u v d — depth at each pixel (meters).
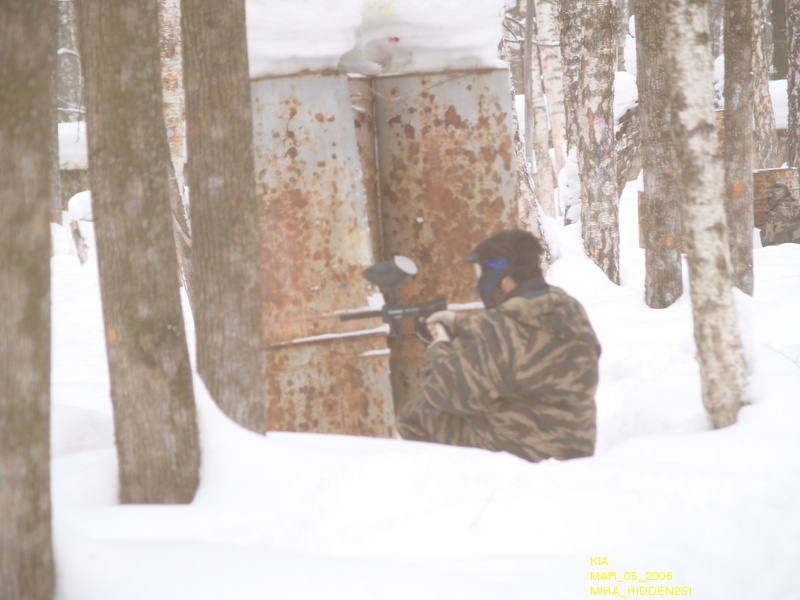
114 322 10.11
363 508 9.94
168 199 10.38
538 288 12.67
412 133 16.78
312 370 16.05
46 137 7.80
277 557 8.88
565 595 8.51
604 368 22.88
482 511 10.05
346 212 16.00
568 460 12.38
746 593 9.77
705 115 14.55
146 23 10.30
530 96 60.69
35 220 7.69
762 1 68.44
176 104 28.20
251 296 12.13
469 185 16.67
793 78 45.38
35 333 7.75
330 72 15.98
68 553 8.32
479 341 12.25
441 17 16.39
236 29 12.12
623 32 92.69
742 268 30.72
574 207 44.34
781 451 13.05
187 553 8.73
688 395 17.88
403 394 17.16
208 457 10.58
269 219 16.06
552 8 65.56
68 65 93.19
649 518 10.48
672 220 31.50
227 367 11.99
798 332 22.81
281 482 10.27
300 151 15.96
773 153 66.44
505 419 12.40
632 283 39.34
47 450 7.92
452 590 8.31
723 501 11.30
